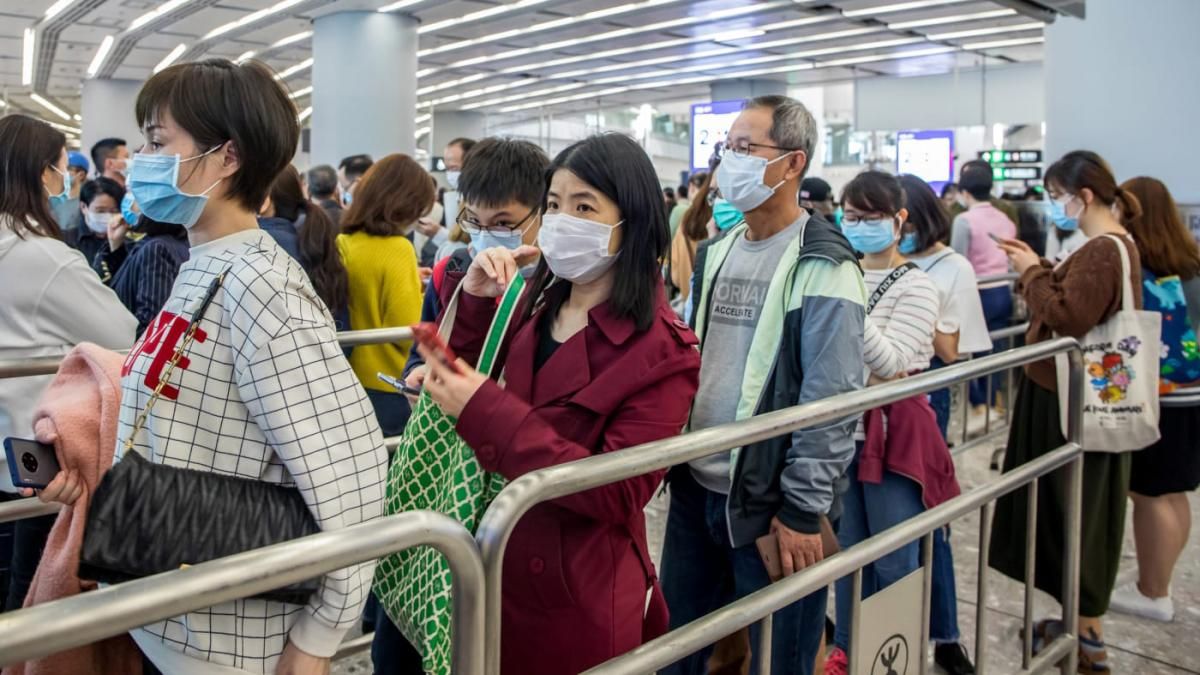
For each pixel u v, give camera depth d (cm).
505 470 131
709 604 215
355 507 126
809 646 199
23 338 209
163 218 131
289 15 1112
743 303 205
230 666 121
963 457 513
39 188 212
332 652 125
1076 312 272
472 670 115
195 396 121
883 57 1465
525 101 1995
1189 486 312
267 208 306
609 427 145
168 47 1348
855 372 185
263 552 96
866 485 258
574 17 1145
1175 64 603
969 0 1055
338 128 1106
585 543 144
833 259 188
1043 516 285
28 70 1588
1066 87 661
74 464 141
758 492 190
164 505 113
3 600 231
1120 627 319
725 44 1338
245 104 128
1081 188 295
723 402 203
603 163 146
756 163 198
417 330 131
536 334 157
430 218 543
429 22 1170
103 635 84
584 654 143
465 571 113
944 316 355
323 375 125
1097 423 278
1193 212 600
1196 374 304
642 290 147
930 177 1246
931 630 280
